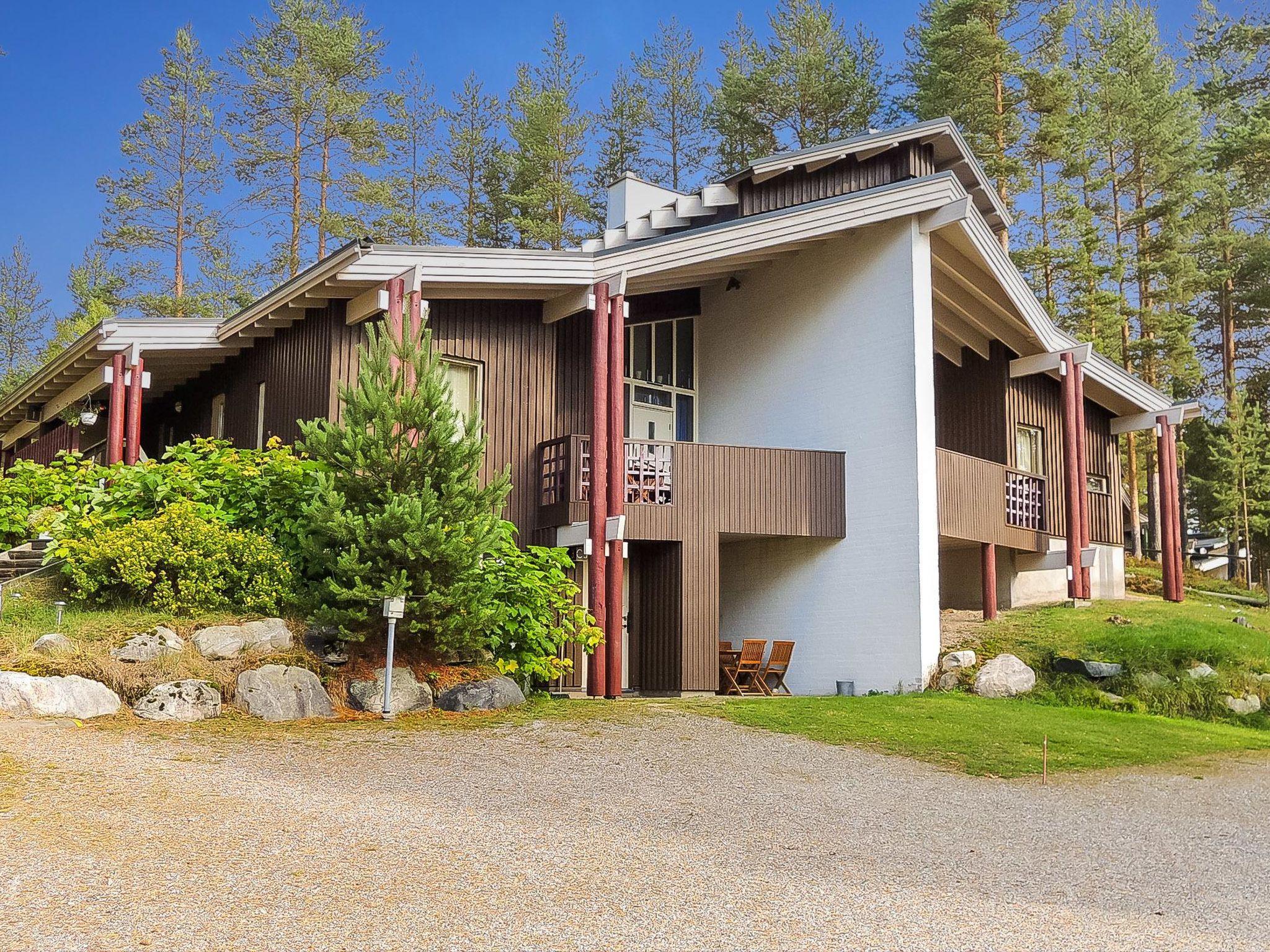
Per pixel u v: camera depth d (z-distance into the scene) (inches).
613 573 526.9
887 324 604.1
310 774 304.0
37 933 174.7
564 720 422.3
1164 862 263.0
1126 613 674.2
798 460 610.2
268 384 589.0
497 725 401.4
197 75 1309.1
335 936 179.9
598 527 528.1
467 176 1385.3
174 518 422.6
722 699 516.7
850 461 617.0
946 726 447.5
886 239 609.6
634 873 225.6
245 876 209.9
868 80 1251.2
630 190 746.8
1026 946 191.6
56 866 209.9
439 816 265.6
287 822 251.4
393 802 277.4
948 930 198.1
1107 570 827.4
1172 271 1191.6
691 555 579.8
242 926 182.7
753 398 676.1
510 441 569.3
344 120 1234.0
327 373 526.3
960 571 760.3
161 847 226.5
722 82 1305.4
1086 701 526.6
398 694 408.2
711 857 243.3
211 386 665.6
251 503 455.5
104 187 1295.5
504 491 430.3
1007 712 489.1
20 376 1422.2
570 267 545.3
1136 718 495.8
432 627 413.7
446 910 195.3
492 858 231.3
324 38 1207.6
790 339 657.0
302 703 384.2
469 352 560.4
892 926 199.2
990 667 549.6
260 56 1221.1
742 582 674.8
